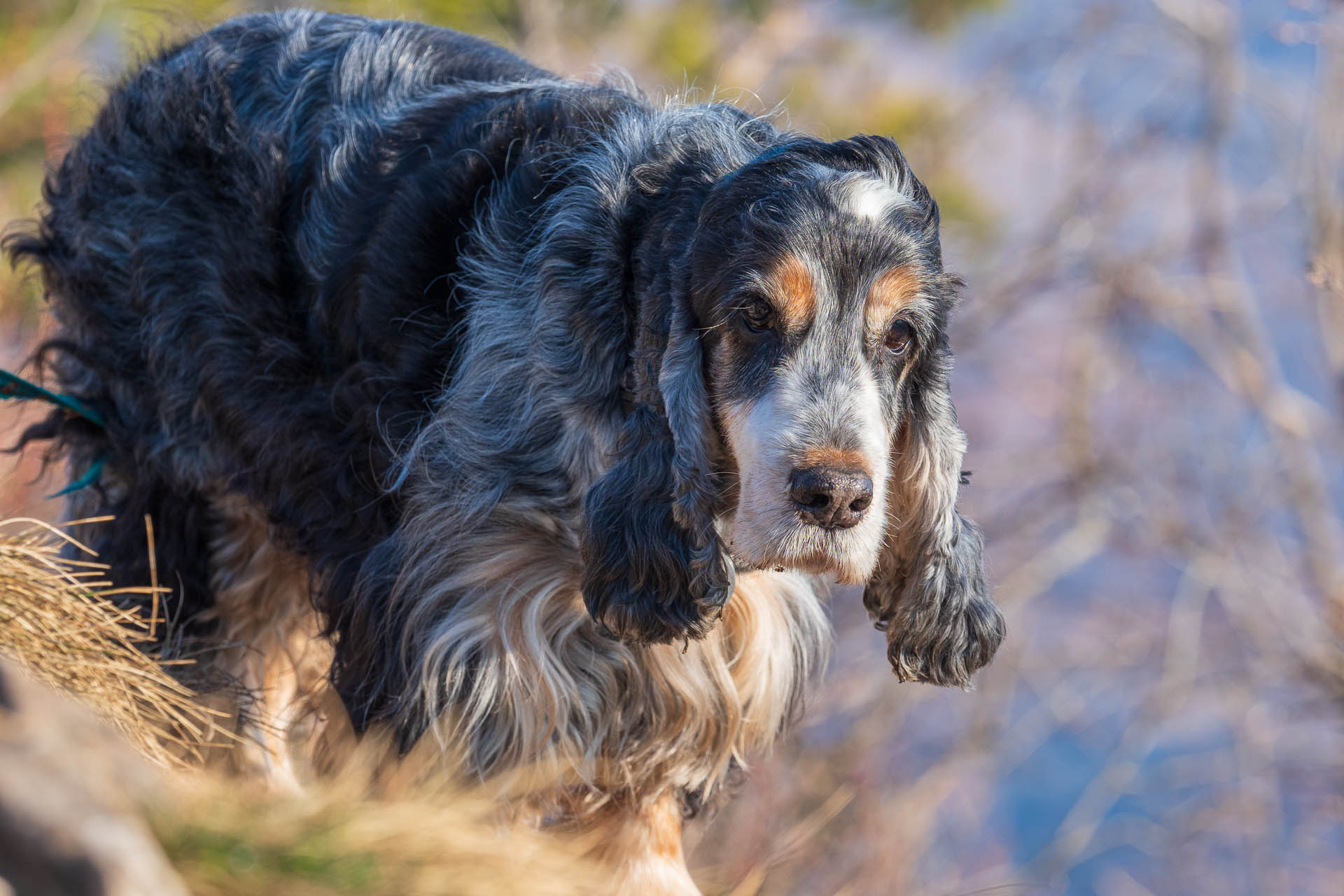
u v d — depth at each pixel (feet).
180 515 25.50
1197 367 73.15
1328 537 62.95
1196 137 64.28
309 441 22.86
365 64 24.36
